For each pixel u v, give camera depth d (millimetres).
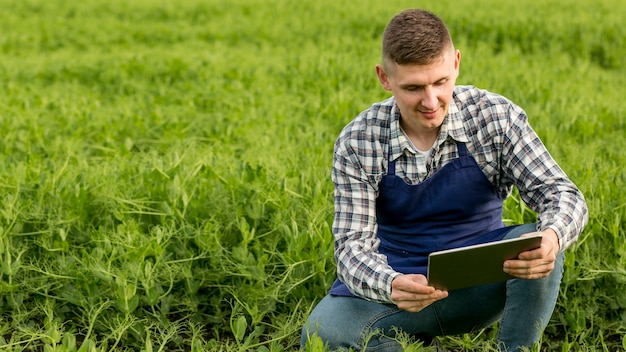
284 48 14242
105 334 4480
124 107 9344
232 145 7707
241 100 9617
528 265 3369
